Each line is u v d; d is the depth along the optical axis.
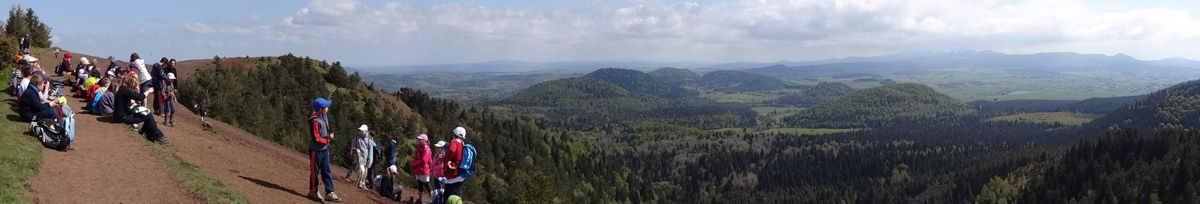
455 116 139.75
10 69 41.41
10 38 48.97
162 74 29.91
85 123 23.64
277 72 76.25
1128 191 191.38
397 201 24.92
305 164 31.25
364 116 81.25
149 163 19.12
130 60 32.03
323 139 19.05
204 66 68.44
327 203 19.77
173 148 23.03
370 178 26.34
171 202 15.65
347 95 90.81
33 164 15.77
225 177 20.44
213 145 26.70
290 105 62.75
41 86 24.42
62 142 18.30
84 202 13.98
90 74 36.31
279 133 44.81
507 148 125.75
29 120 21.88
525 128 186.38
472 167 18.83
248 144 31.42
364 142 24.66
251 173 22.72
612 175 198.12
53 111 22.34
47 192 14.05
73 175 16.02
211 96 43.88
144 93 28.92
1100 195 193.62
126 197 15.13
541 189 71.19
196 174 19.19
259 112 49.44
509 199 64.69
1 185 13.11
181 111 36.06
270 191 19.92
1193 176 181.88
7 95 29.92
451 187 18.81
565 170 157.75
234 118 43.38
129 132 23.16
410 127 91.75
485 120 167.50
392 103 107.38
